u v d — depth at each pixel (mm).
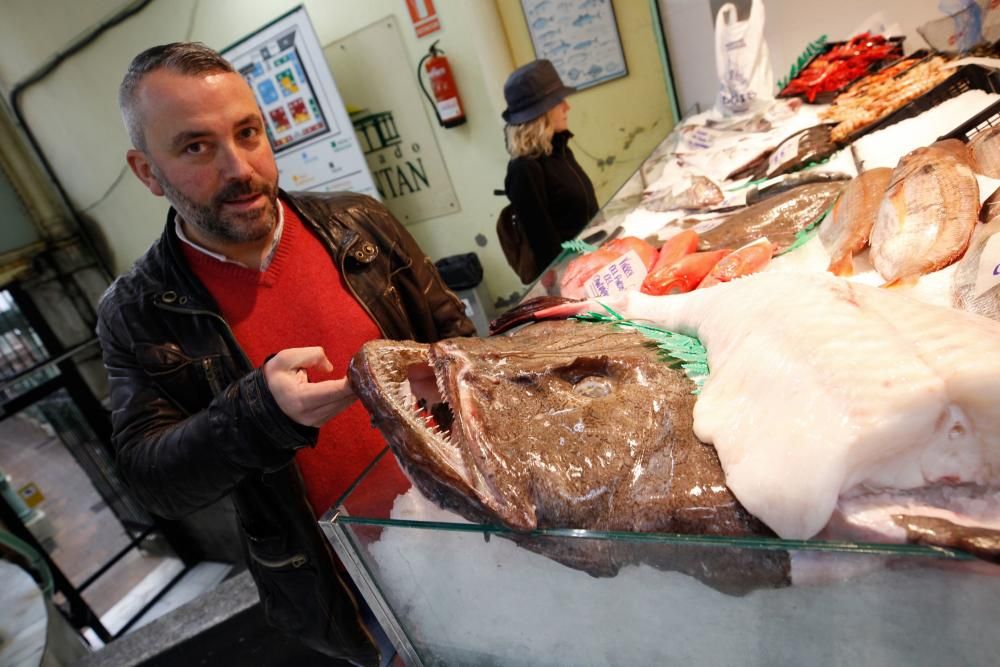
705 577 663
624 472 796
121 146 5352
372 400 862
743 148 2166
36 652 2900
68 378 5684
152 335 1630
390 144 4926
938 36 2244
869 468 662
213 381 1639
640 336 1107
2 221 5500
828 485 645
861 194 1325
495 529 749
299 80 4363
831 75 2359
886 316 773
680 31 3287
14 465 5312
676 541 645
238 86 1483
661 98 4141
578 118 4426
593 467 799
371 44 4512
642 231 1848
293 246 1778
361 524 838
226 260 1688
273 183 1621
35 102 5480
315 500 1748
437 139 4727
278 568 1629
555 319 1353
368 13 4398
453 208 5012
